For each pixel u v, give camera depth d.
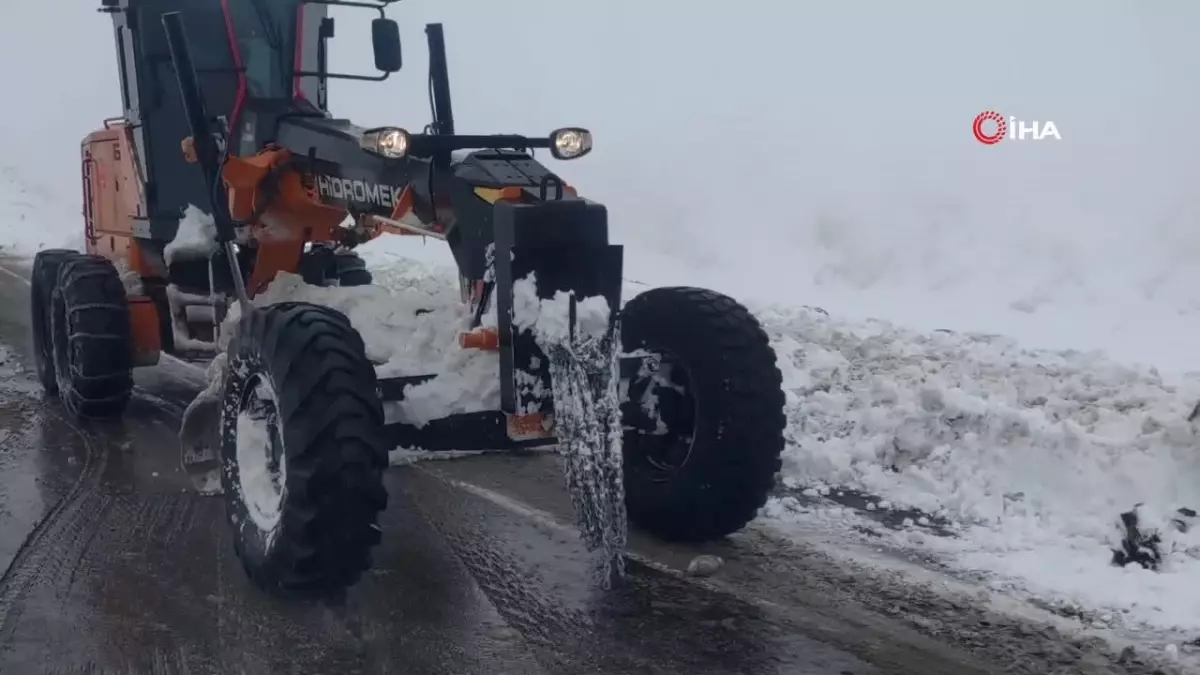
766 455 4.87
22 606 4.50
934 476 5.92
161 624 4.34
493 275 4.59
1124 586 4.61
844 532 5.32
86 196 8.43
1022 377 7.45
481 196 4.58
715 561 4.86
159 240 6.98
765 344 4.95
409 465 6.38
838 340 8.91
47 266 7.58
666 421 5.09
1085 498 5.54
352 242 6.42
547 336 4.42
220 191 5.95
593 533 4.55
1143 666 4.00
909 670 3.99
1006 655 4.09
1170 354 8.52
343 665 4.03
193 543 5.17
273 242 6.34
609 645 4.18
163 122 6.88
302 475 4.14
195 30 6.57
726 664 4.04
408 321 5.54
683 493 4.95
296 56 6.70
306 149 5.74
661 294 5.11
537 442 4.65
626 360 4.96
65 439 6.86
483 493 5.88
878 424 6.48
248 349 4.57
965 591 4.63
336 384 4.19
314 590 4.40
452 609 4.48
